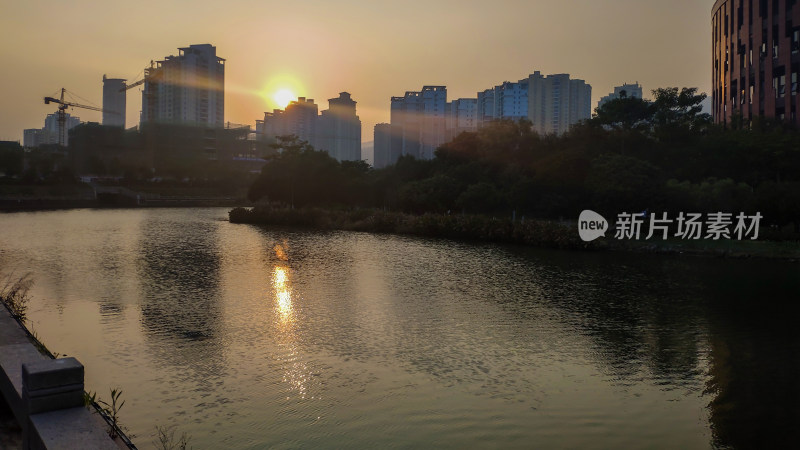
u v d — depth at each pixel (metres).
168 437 13.65
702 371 18.92
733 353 20.80
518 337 22.72
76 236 61.47
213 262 42.78
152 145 178.38
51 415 8.20
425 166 87.19
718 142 65.00
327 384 17.41
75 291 31.03
